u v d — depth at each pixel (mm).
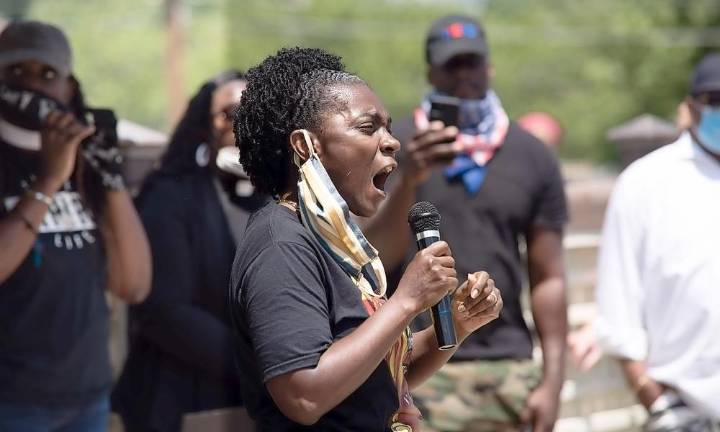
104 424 6879
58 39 6680
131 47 34188
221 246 7238
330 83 4359
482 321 4562
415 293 4078
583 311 10148
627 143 12273
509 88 63938
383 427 4266
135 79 33875
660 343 7895
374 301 4332
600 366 10070
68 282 6570
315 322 4055
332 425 4195
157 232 7094
